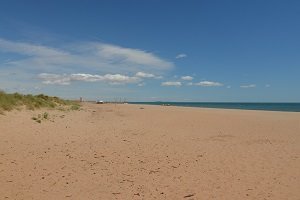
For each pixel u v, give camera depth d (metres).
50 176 8.91
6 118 17.02
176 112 33.75
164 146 13.42
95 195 7.60
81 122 20.23
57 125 17.77
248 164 10.49
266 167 10.13
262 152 12.38
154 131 17.81
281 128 20.25
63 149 12.20
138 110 36.16
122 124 20.69
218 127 20.33
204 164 10.47
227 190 7.98
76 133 15.86
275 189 8.06
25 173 9.06
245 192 7.84
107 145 13.29
